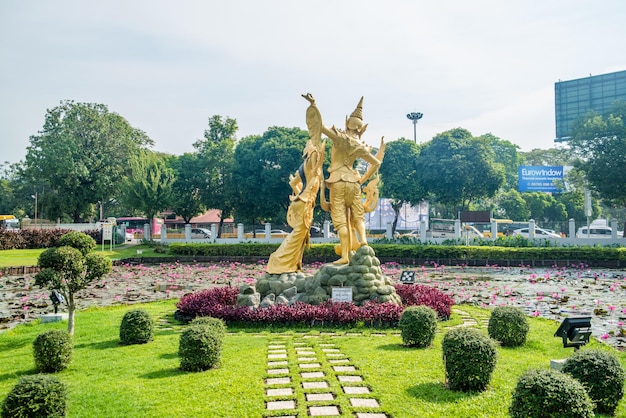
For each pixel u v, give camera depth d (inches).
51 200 1841.8
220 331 376.5
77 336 463.5
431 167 1738.4
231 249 1439.5
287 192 1685.5
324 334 456.4
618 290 823.7
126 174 1932.8
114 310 625.9
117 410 265.9
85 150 1862.7
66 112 1866.4
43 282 415.8
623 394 271.9
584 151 1535.4
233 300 596.4
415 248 1357.0
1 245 1478.8
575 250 1290.6
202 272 1151.6
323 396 285.9
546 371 239.0
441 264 1328.7
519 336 412.2
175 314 560.7
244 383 305.1
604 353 275.1
